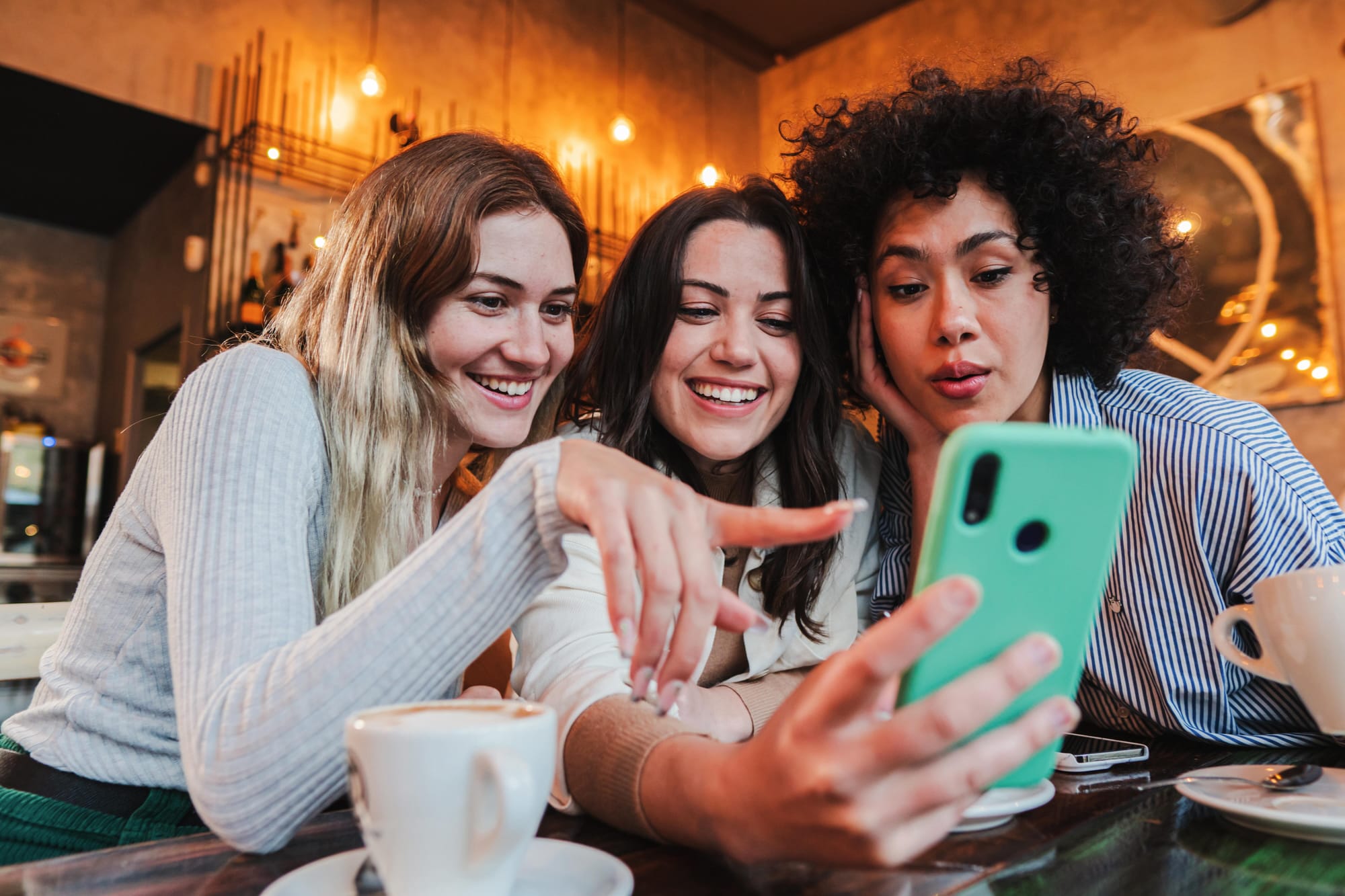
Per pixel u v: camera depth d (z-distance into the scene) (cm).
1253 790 65
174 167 395
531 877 47
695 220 111
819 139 130
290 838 54
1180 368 388
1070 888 49
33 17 329
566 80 480
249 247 370
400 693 52
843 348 129
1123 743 84
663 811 53
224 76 370
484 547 53
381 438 92
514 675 93
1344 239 358
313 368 96
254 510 66
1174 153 399
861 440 131
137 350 423
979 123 106
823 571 113
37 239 448
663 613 47
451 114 433
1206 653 104
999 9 469
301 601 62
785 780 39
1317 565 102
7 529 396
